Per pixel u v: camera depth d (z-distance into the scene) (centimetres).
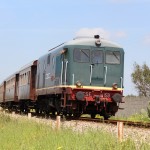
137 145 1157
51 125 1778
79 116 2478
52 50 2780
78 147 1141
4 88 5425
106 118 2464
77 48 2400
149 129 1727
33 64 3381
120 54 2447
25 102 3897
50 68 2716
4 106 5716
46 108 2947
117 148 1095
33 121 1998
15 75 4316
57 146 1191
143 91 6150
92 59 2403
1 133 1655
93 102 2369
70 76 2359
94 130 1455
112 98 2358
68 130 1545
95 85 2373
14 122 2086
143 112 3428
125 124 1917
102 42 2442
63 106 2331
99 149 1112
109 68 2417
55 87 2519
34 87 3366
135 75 6194
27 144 1309
